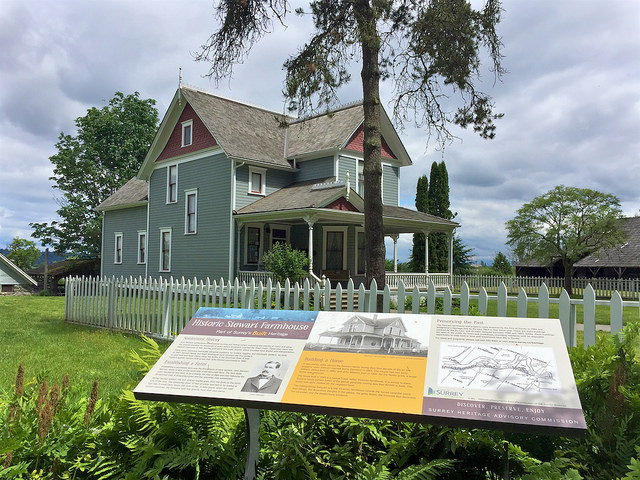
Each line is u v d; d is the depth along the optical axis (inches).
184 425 110.4
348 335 106.3
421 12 436.1
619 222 1253.7
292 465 99.0
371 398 90.0
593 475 97.0
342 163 988.6
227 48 404.5
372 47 395.5
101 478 100.6
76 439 108.0
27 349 372.5
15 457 102.3
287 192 968.9
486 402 85.6
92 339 420.5
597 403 105.4
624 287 1182.3
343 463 101.9
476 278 1423.5
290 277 807.1
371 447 111.0
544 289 210.1
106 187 1680.6
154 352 142.1
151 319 437.7
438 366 94.9
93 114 1701.5
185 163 1053.2
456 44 431.5
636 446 83.1
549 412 82.1
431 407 86.4
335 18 426.0
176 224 1069.8
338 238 1005.8
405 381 92.7
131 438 106.0
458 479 104.7
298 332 109.6
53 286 1518.2
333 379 95.8
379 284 393.7
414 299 251.4
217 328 115.1
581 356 126.0
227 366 102.9
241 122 1064.8
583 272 1638.8
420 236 1485.0
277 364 101.5
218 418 113.4
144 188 1301.7
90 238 1636.3
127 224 1267.2
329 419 116.0
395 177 1112.8
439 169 1614.2
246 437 109.6
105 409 126.2
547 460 106.4
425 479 90.1
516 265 1796.3
